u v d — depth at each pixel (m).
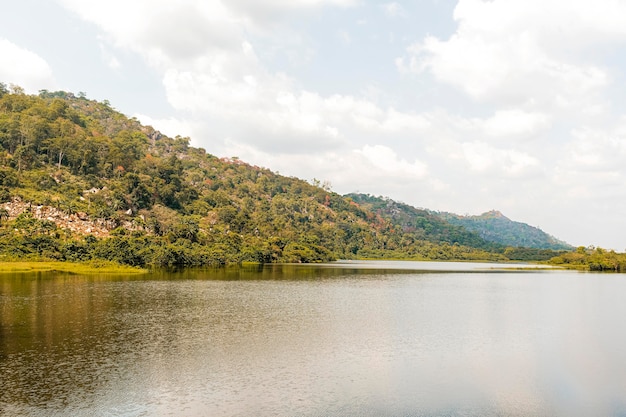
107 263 136.12
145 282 104.12
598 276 165.62
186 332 51.78
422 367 40.16
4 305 67.00
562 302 86.06
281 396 32.12
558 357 44.34
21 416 27.94
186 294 84.50
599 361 42.97
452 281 133.25
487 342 50.47
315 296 87.31
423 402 31.80
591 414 30.31
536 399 32.84
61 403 30.11
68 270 123.62
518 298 91.75
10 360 39.50
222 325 56.19
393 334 53.47
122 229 175.50
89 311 63.47
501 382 36.50
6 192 167.12
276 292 92.25
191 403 30.47
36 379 34.72
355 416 29.02
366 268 197.00
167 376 36.00
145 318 59.41
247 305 72.81
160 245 166.25
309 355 43.16
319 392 33.19
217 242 199.50
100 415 28.34
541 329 58.25
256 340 48.66
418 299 87.00
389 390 34.00
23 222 153.62
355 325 58.28
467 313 70.38
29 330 51.03
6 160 198.88
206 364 39.44
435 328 57.69
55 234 153.88
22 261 132.50
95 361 39.59
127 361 39.78
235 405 30.30
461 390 34.47
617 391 34.66
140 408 29.48
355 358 42.56
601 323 63.12
